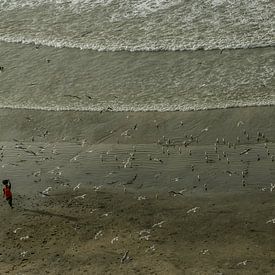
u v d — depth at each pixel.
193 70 29.20
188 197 21.80
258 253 18.89
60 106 27.53
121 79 29.06
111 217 21.00
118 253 19.27
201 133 24.95
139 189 22.38
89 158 24.11
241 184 22.17
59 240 20.08
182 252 19.16
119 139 25.11
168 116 26.16
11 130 26.27
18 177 23.38
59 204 21.84
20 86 29.20
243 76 28.44
